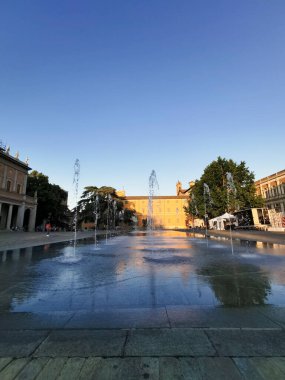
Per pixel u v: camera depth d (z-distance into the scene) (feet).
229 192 141.59
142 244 52.75
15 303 13.34
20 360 7.61
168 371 6.98
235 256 31.42
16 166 156.15
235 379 6.62
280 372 6.91
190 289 15.70
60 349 8.21
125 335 9.16
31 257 31.96
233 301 13.23
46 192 177.47
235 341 8.62
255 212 121.70
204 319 10.62
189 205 199.00
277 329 9.56
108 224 190.70
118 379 6.67
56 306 12.78
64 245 50.85
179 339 8.80
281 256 30.68
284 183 176.86
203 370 7.02
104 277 19.65
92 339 8.87
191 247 44.50
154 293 14.92
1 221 150.51
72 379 6.70
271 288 15.80
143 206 319.88
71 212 207.51
